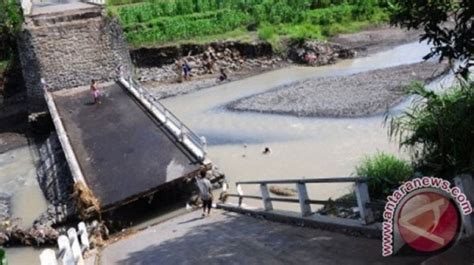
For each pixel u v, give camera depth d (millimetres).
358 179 11469
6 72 44469
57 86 40438
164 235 17891
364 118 31672
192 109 39219
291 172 26562
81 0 46062
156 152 26344
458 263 8023
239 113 36500
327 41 51625
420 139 12609
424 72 38969
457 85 13578
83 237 16953
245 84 44312
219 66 48094
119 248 17547
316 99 36656
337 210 14938
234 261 11906
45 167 31312
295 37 50250
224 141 31906
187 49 48562
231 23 52719
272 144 30375
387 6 9398
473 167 10289
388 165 15266
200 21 51562
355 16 57031
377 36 53625
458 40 8414
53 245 22562
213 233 15977
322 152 28250
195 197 24062
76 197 22625
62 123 32906
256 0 56250
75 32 40469
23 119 41812
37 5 45781
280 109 35719
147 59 48281
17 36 40469
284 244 12328
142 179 23859
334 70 45500
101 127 31312
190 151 25703
